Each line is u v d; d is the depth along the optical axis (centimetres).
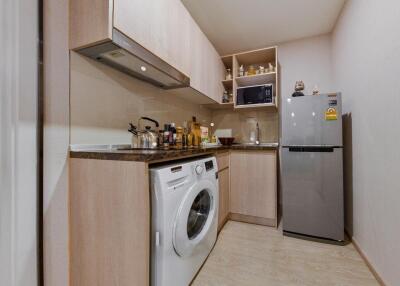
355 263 156
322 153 194
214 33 259
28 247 101
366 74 158
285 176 207
